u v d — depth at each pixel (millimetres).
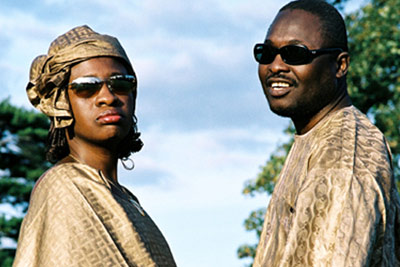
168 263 5742
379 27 18516
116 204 5504
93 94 5641
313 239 4711
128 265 5324
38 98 5762
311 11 5207
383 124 18859
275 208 5238
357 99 18391
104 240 5340
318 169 4852
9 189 36188
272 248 5129
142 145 6160
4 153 37438
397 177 18203
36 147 37750
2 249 35438
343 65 5227
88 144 5711
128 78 5703
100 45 5691
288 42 5152
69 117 5676
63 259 5246
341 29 5238
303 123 5277
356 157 4824
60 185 5496
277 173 17734
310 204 4766
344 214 4668
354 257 4598
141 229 5586
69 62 5625
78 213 5387
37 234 5387
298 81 5145
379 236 4734
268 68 5223
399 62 18250
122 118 5672
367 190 4715
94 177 5590
